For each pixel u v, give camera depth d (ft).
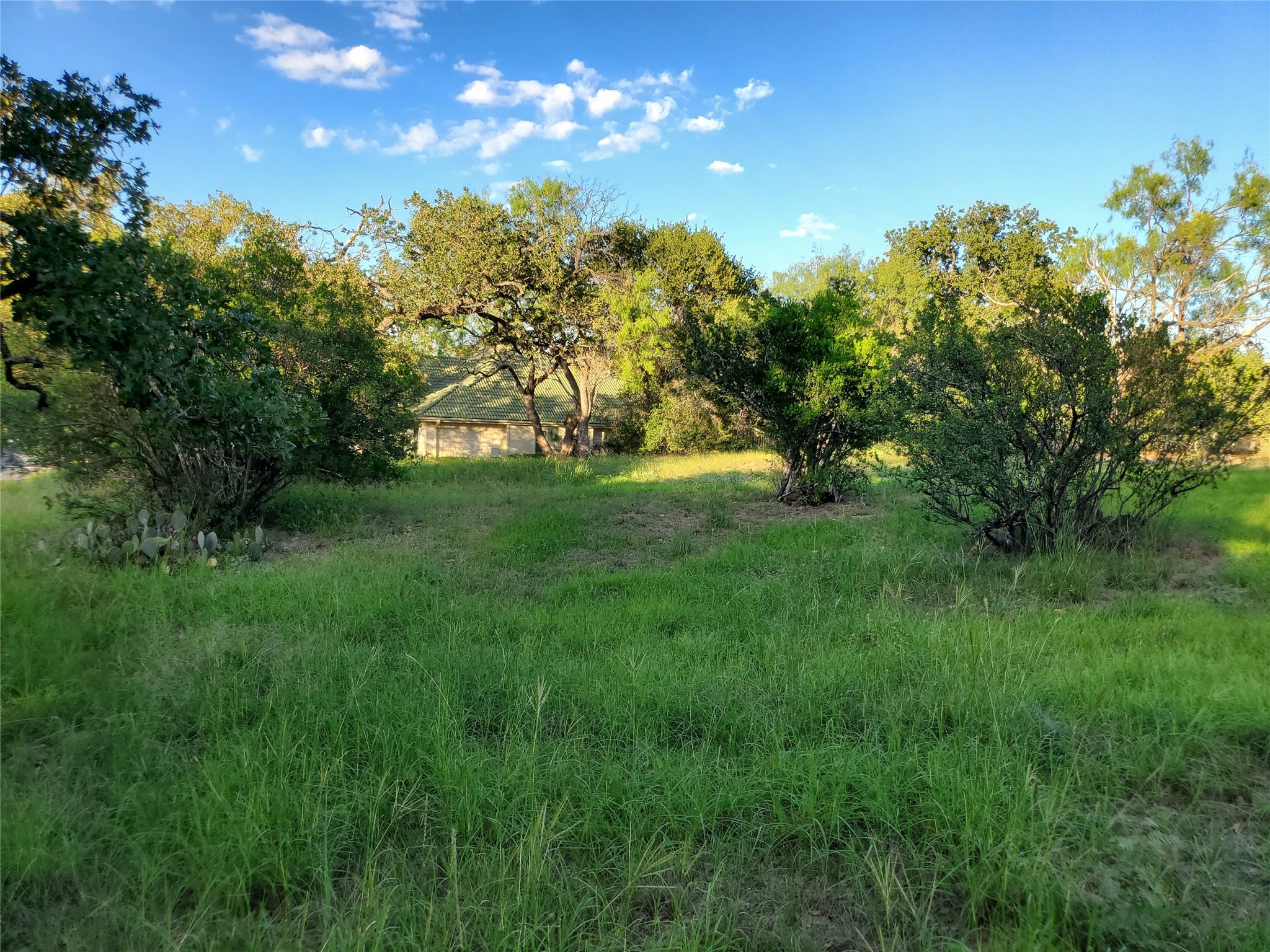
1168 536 26.35
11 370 18.76
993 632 17.16
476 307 92.32
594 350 99.04
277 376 21.44
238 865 9.47
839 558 26.27
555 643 18.29
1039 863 8.85
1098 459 25.44
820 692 14.28
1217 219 68.74
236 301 33.81
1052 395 24.59
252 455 31.22
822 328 39.81
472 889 9.00
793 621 19.90
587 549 31.53
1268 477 38.96
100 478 30.94
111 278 15.88
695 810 10.53
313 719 13.43
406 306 88.28
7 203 18.49
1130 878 9.00
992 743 11.97
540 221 92.58
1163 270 71.72
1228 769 11.48
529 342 98.48
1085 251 71.20
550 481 58.44
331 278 77.51
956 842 9.92
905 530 31.30
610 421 118.42
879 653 16.39
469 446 119.96
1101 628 17.90
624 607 21.81
